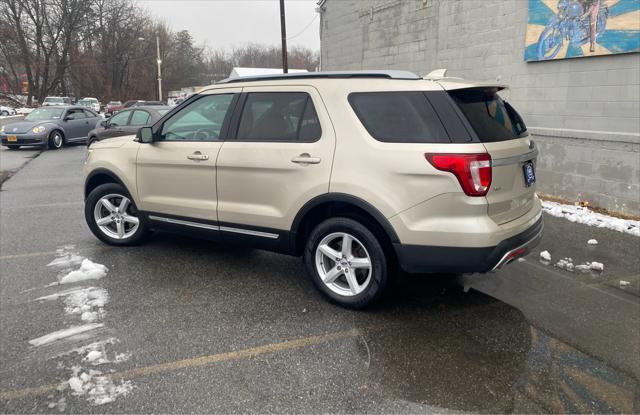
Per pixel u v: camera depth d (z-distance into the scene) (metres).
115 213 4.98
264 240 3.88
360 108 3.39
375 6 13.59
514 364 2.87
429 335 3.22
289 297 3.82
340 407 2.48
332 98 3.50
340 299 3.59
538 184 7.24
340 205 3.52
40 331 3.26
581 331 3.29
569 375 2.76
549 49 8.38
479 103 3.34
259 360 2.91
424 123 3.16
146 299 3.77
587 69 7.86
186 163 4.19
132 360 2.91
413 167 3.10
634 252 4.88
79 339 3.15
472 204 3.02
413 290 3.97
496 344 3.11
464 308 3.63
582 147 6.52
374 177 3.24
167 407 2.48
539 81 8.70
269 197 3.76
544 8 8.38
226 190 4.00
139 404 2.50
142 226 4.84
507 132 3.40
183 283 4.10
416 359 2.92
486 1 9.70
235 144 3.91
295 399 2.55
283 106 3.75
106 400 2.53
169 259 4.70
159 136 4.45
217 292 3.92
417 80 3.31
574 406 2.49
